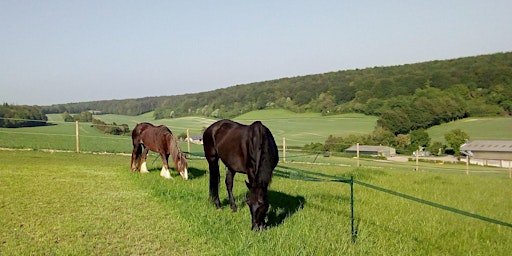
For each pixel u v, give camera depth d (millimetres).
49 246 5922
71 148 21297
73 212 7625
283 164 22516
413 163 37750
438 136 55406
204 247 6207
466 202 10891
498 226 8266
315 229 6918
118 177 11578
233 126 8195
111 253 5840
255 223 6785
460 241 7035
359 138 52094
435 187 13672
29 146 20422
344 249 6062
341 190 11594
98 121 55500
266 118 70625
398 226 7738
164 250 6070
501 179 19344
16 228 6570
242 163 7664
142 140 12531
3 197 8312
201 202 8727
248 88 80250
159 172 12938
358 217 8195
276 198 9562
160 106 86062
